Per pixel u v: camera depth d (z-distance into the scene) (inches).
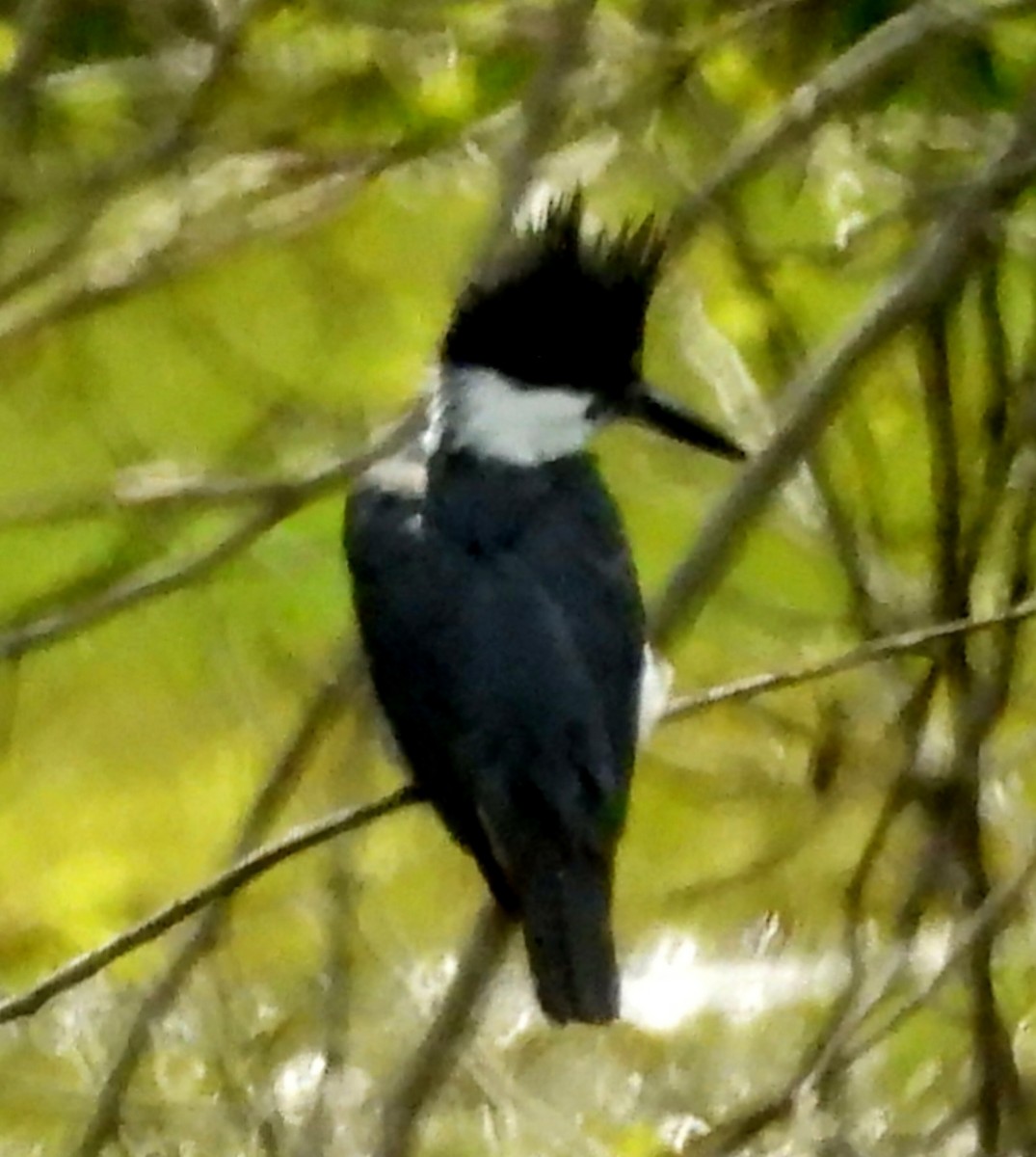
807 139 367.9
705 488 440.8
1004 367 374.9
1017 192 349.1
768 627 435.2
